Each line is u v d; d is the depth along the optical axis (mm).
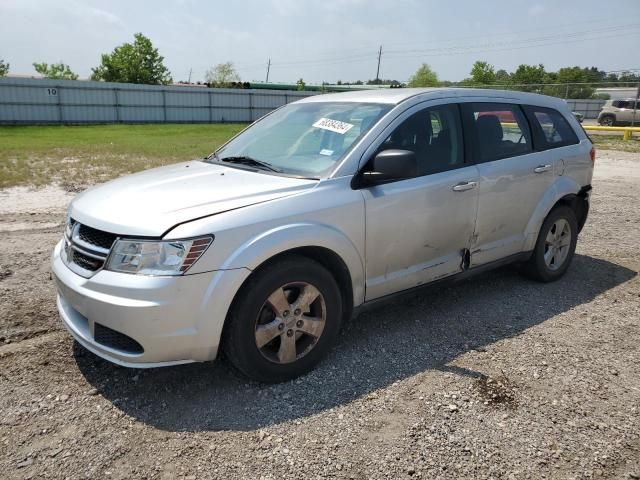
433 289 4156
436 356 3672
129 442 2746
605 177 12867
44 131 28984
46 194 9664
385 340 3900
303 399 3141
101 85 37031
